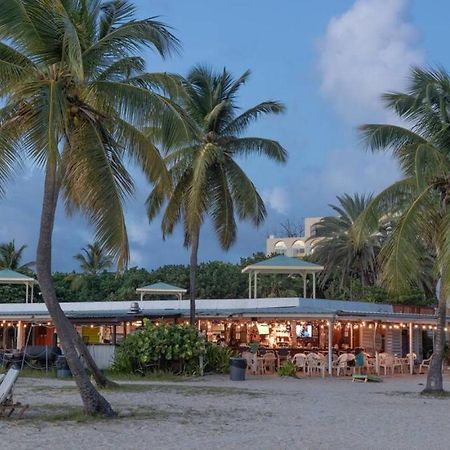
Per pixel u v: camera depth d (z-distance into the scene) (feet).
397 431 48.39
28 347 104.68
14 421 48.83
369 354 109.81
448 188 70.90
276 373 101.60
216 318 107.24
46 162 49.67
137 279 205.36
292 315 101.09
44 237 50.83
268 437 44.65
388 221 165.78
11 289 201.77
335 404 63.77
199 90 103.45
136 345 93.04
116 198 53.98
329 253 174.50
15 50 50.90
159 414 54.08
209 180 102.42
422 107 72.13
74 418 50.44
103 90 52.03
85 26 52.49
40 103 48.60
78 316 103.35
